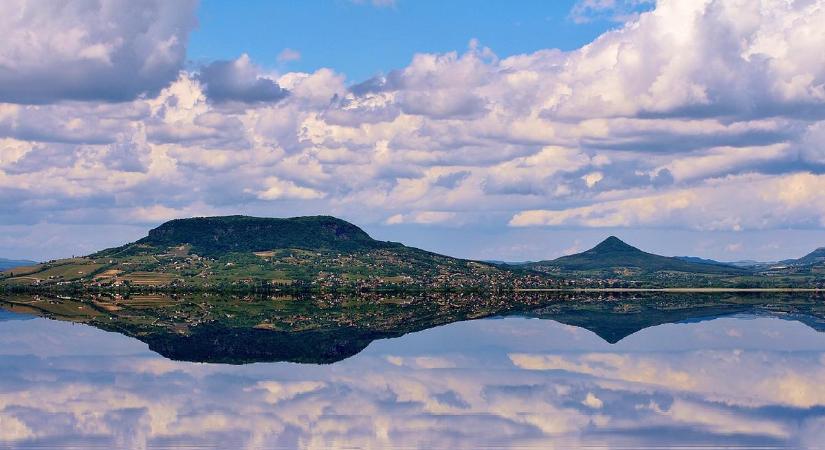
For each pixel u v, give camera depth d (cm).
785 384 11094
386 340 16925
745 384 11100
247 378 11850
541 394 10406
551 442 8025
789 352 14500
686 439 8119
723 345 15625
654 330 18975
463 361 13412
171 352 14988
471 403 9869
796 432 8369
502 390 10688
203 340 17212
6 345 16225
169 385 11312
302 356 14275
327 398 10269
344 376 11938
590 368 12562
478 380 11481
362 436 8338
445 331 18962
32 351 15212
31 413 9525
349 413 9388
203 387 11131
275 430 8619
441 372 12231
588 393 10456
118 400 10250
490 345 15738
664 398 10112
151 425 8888
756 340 16575
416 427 8669
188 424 8938
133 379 11838
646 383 11181
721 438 8150
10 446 8069
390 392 10631
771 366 12756
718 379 11519
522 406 9681
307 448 7888
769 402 9862
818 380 11412
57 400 10281
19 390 10994
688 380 11431
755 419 8956
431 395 10400
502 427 8625
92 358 14162
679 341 16375
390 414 9300
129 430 8669
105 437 8406
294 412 9450
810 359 13562
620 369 12450
